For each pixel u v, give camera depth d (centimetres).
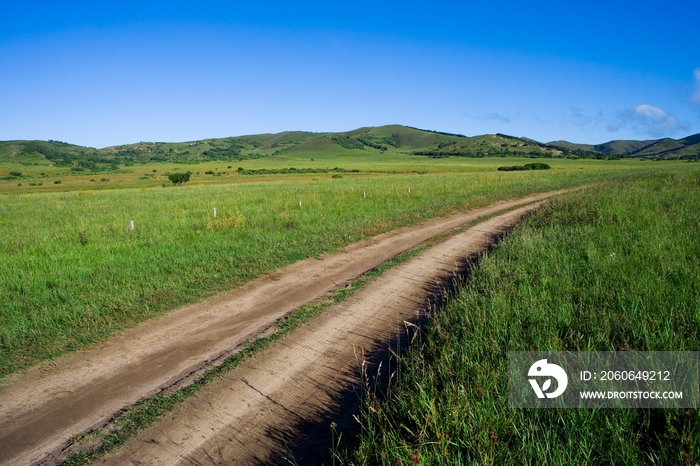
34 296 710
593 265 697
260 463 332
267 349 529
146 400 421
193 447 353
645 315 465
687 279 579
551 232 1063
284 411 399
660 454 275
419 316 622
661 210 1266
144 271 851
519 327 471
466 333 473
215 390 438
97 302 679
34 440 365
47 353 523
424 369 409
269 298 726
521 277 668
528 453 284
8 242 1170
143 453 347
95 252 1022
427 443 301
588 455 273
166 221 1503
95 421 390
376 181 4306
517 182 3434
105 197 3025
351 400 413
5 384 455
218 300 716
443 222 1569
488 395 338
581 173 5106
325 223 1445
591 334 449
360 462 311
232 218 1455
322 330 585
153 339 564
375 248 1123
